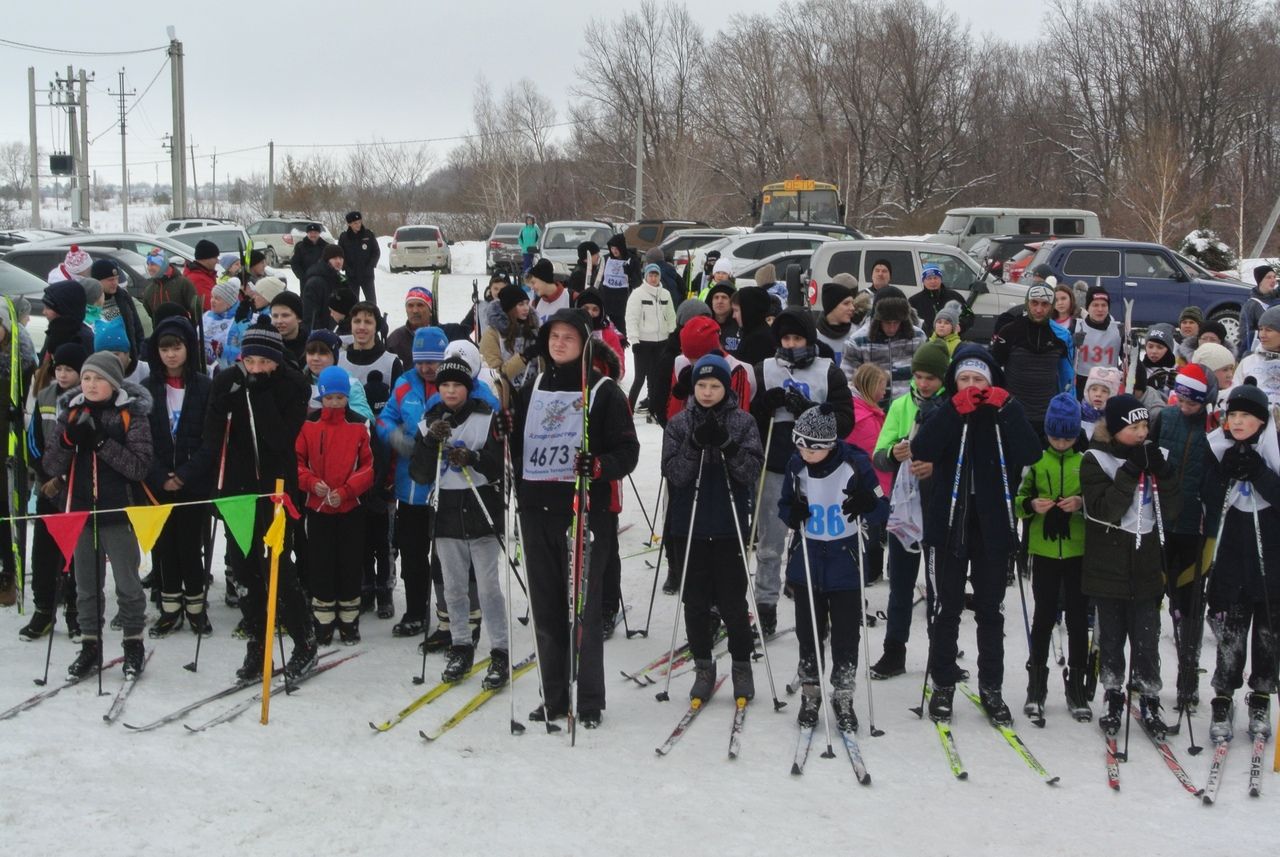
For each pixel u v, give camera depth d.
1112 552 5.41
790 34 53.75
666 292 12.64
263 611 5.82
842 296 8.04
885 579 8.00
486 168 58.16
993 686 5.55
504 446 5.58
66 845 4.20
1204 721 5.72
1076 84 50.31
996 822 4.62
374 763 4.98
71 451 5.73
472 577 6.32
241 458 5.98
